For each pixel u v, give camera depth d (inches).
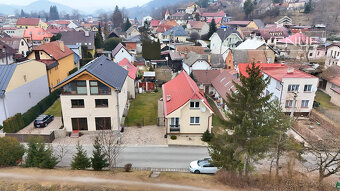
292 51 2878.9
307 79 1461.6
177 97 1370.6
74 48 2711.6
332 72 1993.1
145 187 781.9
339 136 1186.6
